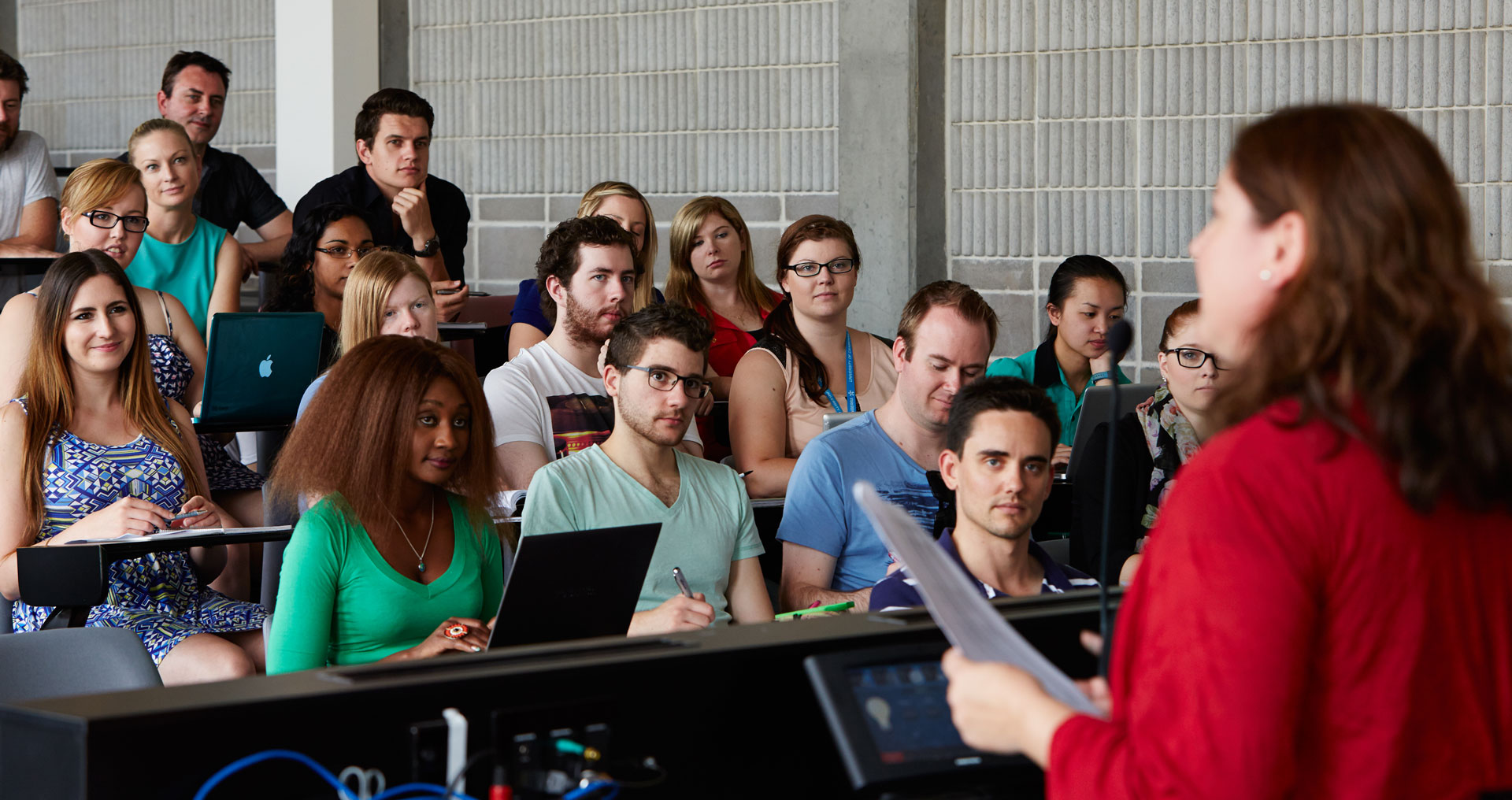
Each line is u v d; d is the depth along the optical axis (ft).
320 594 10.24
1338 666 4.10
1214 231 4.51
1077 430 14.61
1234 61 23.06
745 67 26.66
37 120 34.60
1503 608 4.26
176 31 32.32
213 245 20.70
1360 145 4.17
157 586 13.66
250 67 31.40
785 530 12.89
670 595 11.97
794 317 16.69
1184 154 23.45
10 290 21.04
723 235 19.45
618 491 11.97
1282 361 4.22
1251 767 3.88
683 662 5.56
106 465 13.56
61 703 4.87
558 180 28.71
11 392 15.24
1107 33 23.79
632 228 19.77
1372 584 4.05
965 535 9.82
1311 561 4.04
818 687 5.32
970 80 24.80
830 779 5.87
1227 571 4.01
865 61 25.09
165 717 4.75
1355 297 4.10
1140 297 23.95
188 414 14.82
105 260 13.73
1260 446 4.15
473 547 11.17
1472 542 4.20
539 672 5.33
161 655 12.65
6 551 13.00
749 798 5.73
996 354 25.09
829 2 25.82
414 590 10.59
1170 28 23.39
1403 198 4.11
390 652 10.52
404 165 22.08
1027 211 24.59
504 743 5.20
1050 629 6.07
